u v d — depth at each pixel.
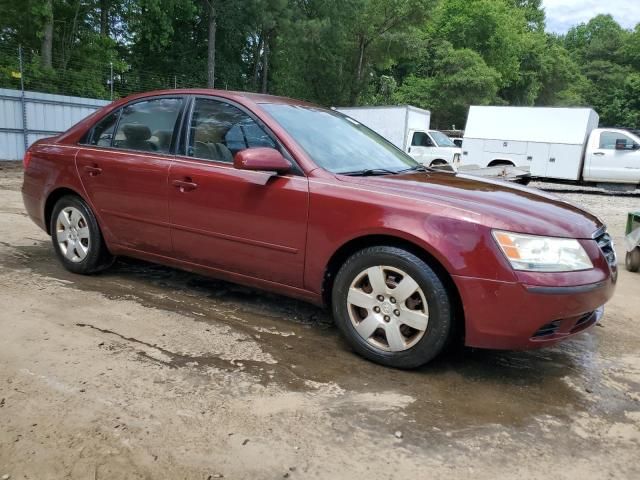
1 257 5.20
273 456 2.33
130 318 3.79
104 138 4.52
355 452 2.39
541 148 16.64
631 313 4.61
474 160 17.58
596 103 67.56
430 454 2.40
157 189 4.03
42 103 17.86
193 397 2.78
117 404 2.68
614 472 2.34
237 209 3.65
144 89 25.11
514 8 58.53
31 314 3.77
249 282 3.80
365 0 30.09
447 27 47.03
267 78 38.78
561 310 2.89
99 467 2.21
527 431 2.63
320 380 3.04
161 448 2.35
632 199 15.56
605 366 3.46
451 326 3.04
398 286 3.12
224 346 3.41
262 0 30.66
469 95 40.06
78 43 25.45
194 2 31.91
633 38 72.50
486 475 2.28
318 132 3.92
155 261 4.28
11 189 10.59
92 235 4.52
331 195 3.31
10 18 23.06
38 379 2.88
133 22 28.11
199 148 3.96
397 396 2.90
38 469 2.19
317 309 4.17
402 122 20.00
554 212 3.21
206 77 34.25
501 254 2.88
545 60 54.38
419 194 3.19
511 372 3.29
